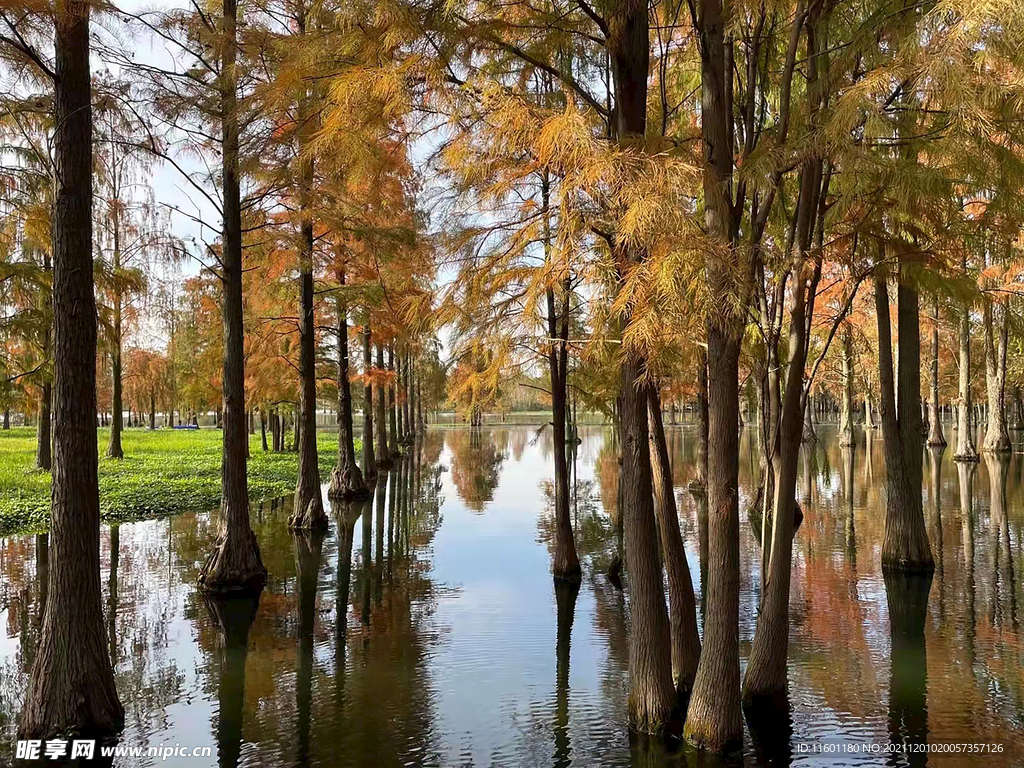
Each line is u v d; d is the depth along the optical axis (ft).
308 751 16.39
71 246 17.42
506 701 19.25
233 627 26.45
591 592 31.32
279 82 14.75
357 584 33.12
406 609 28.76
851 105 11.35
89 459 17.67
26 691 18.54
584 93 16.30
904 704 18.48
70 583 17.28
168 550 38.93
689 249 10.91
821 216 18.45
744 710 18.15
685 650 19.19
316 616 27.86
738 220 15.60
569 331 28.12
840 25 18.51
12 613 26.53
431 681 20.85
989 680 20.04
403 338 49.80
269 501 60.23
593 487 72.28
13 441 124.98
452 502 61.77
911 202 14.08
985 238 16.96
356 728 17.62
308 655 23.26
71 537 17.29
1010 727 16.99
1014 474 70.90
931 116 14.56
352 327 62.64
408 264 30.01
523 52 16.42
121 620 27.22
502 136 12.27
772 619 18.40
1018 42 9.95
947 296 19.75
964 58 10.23
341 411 63.52
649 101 25.53
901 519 33.42
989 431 93.50
